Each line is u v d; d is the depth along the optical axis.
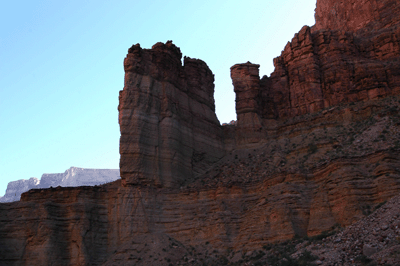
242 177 65.62
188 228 58.28
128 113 64.12
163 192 61.34
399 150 53.75
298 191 55.69
